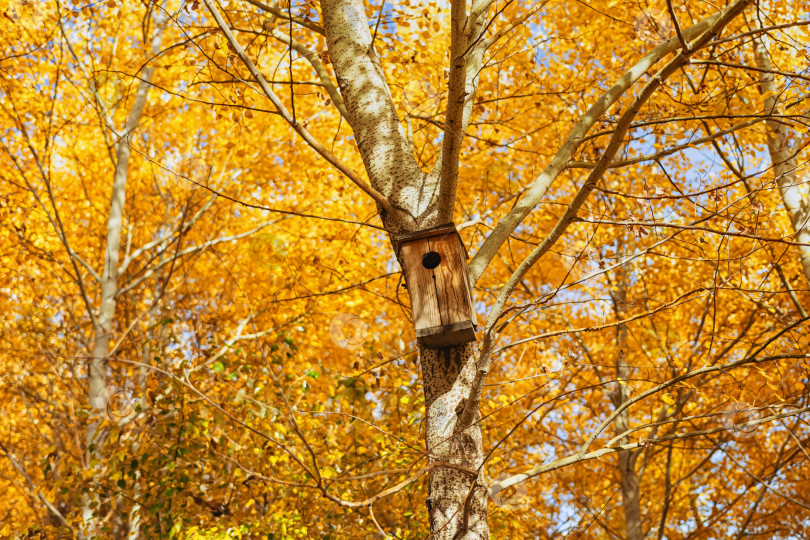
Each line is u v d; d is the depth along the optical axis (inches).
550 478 340.5
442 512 110.3
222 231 363.9
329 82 152.0
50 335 275.4
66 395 286.8
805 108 207.8
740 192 247.9
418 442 228.1
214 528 200.7
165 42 297.1
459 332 118.6
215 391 220.8
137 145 308.7
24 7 260.7
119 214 289.9
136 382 251.0
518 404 254.8
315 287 300.5
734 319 304.2
